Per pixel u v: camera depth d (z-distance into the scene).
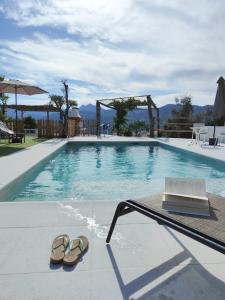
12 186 4.54
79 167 8.30
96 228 2.63
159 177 7.06
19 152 8.31
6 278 1.83
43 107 19.03
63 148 11.25
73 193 5.44
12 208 3.10
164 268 1.99
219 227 1.71
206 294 1.71
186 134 17.52
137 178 6.89
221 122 15.51
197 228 1.69
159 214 1.89
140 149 12.57
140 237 2.45
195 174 7.46
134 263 2.04
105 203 3.31
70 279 1.84
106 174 7.34
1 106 17.25
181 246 2.30
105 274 1.90
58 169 7.95
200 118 20.88
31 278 1.84
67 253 2.11
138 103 17.69
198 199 2.00
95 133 19.44
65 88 15.97
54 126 15.88
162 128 18.95
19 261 2.03
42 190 5.59
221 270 1.97
